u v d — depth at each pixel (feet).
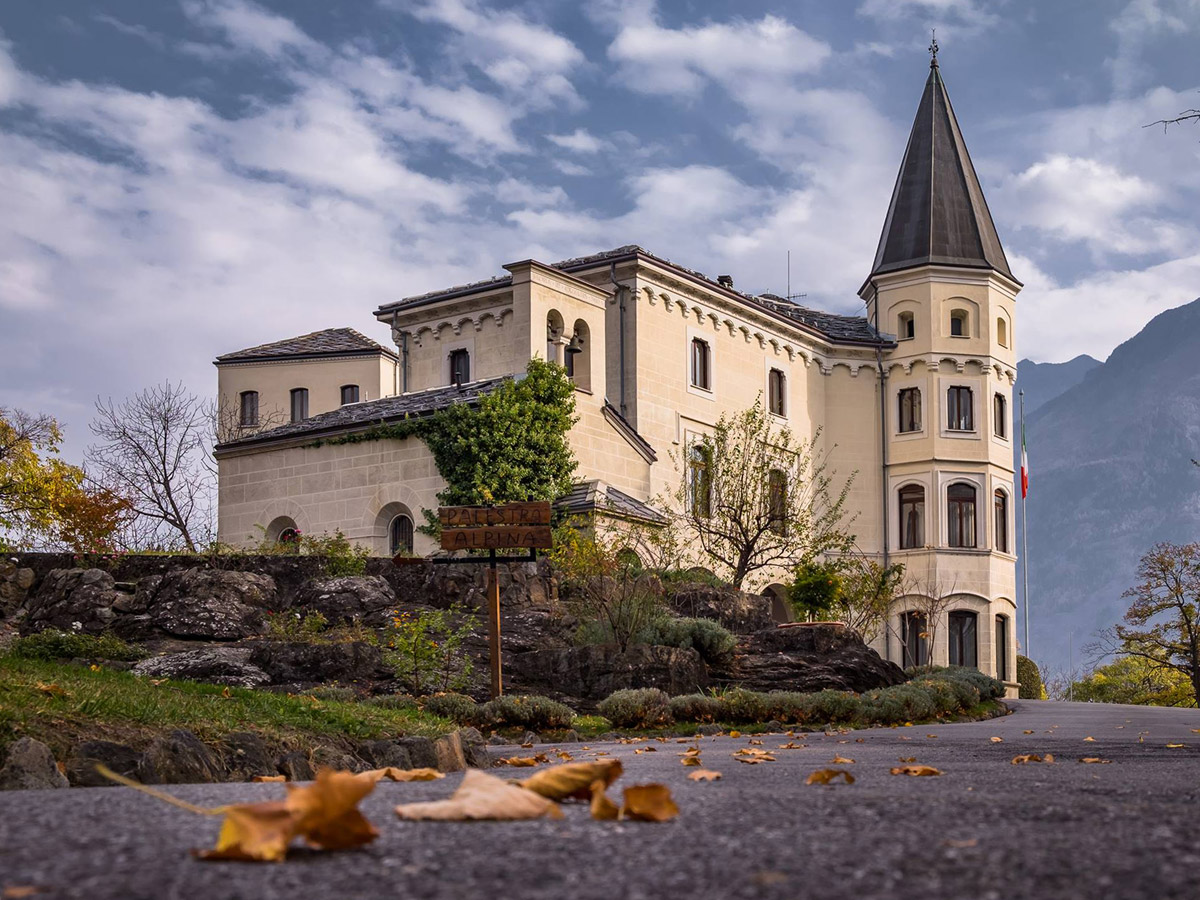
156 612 81.15
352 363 168.35
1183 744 44.65
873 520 149.38
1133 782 21.99
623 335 125.49
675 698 65.10
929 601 135.54
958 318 150.61
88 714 30.25
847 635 86.99
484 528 64.54
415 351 132.77
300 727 36.42
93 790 19.30
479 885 9.91
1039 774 25.09
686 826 13.26
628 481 117.19
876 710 68.44
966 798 17.06
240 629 79.82
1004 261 155.63
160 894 9.34
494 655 63.98
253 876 10.12
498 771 34.06
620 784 21.65
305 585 85.46
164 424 140.56
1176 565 188.96
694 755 31.19
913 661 146.10
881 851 11.67
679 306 130.11
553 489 105.40
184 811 14.57
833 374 150.71
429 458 106.83
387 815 14.11
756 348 140.15
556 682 73.46
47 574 87.92
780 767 30.04
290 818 11.07
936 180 153.38
